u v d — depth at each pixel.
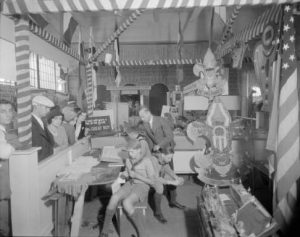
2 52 3.30
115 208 3.25
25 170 2.84
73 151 4.46
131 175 3.44
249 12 6.81
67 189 3.11
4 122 3.29
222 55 6.30
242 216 3.02
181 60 6.64
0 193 2.75
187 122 6.25
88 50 6.20
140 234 3.21
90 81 6.01
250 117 6.10
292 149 3.05
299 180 3.06
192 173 5.64
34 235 2.94
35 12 2.97
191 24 8.59
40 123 3.45
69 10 2.97
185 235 3.45
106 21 7.75
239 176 4.53
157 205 3.83
